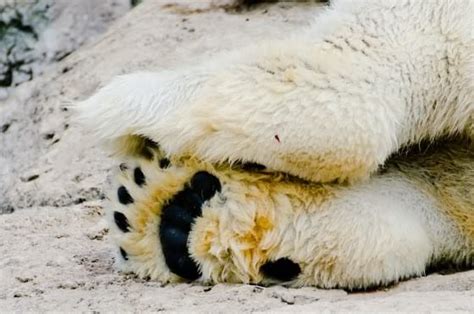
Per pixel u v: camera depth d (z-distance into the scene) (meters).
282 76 12.49
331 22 13.21
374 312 10.99
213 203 12.58
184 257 12.84
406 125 13.01
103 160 21.31
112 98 12.92
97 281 13.42
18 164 23.09
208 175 12.61
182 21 25.94
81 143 22.03
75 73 24.98
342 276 12.64
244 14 26.12
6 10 29.89
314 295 12.34
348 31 13.05
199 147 12.52
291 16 25.20
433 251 13.56
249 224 12.48
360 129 12.35
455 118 13.13
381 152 12.55
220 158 12.48
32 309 12.48
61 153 22.02
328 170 12.49
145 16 26.77
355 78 12.55
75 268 14.45
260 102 12.38
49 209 18.77
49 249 15.67
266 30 24.30
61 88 24.61
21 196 21.14
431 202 13.54
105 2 30.48
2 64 29.89
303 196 12.61
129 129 12.79
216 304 12.06
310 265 12.66
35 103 24.50
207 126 12.41
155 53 24.38
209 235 12.60
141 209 12.90
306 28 14.05
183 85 12.80
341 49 12.95
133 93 12.86
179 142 12.55
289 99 12.37
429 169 13.61
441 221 13.55
